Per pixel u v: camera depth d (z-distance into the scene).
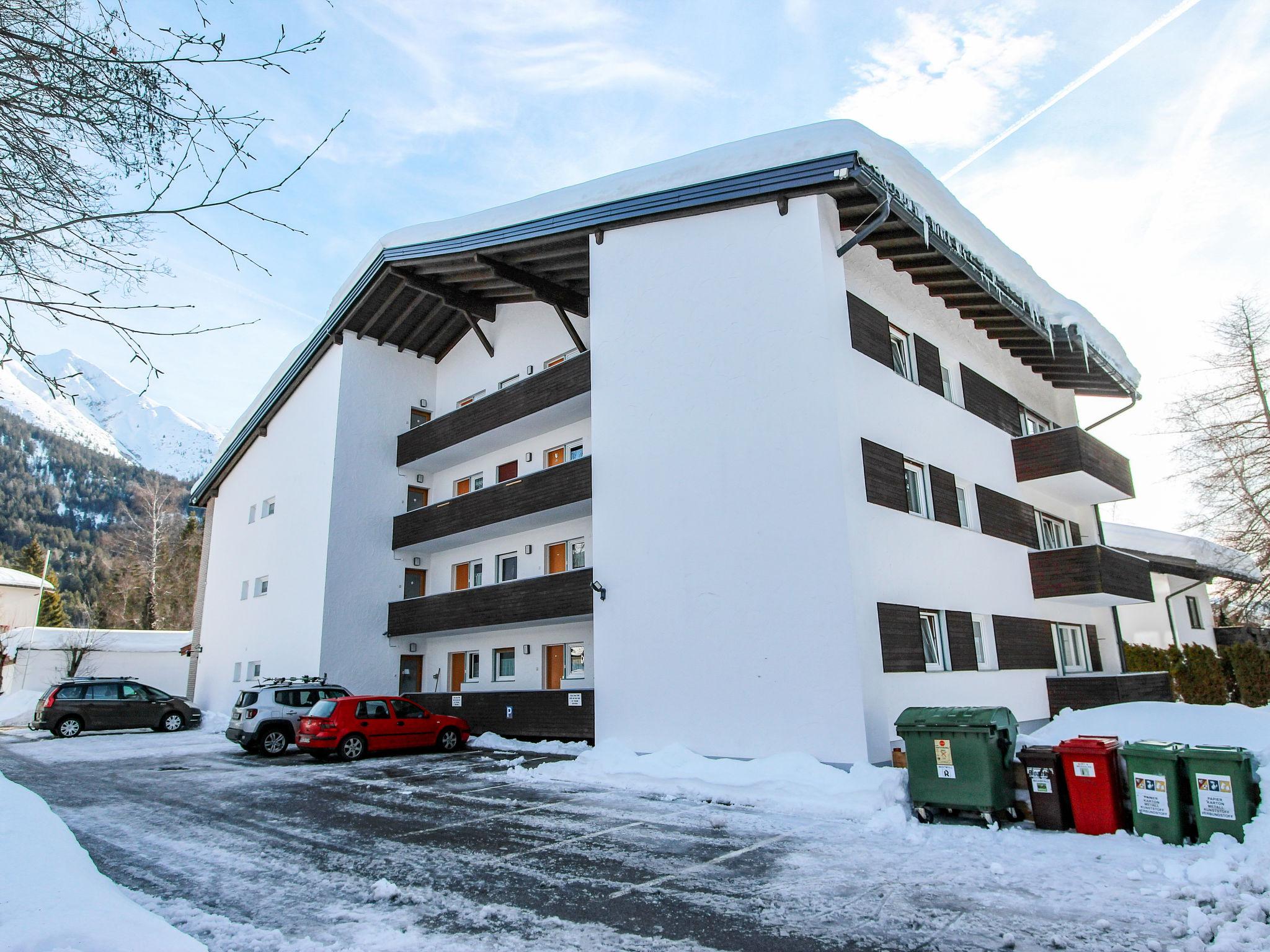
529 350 21.77
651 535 13.95
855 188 12.70
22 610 53.12
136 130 4.14
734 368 13.44
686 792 10.91
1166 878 6.32
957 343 17.16
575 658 18.55
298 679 19.73
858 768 10.23
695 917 5.66
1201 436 24.89
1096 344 18.03
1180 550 27.86
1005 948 4.98
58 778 13.28
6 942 3.82
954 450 15.74
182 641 36.28
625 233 15.68
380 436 23.70
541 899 6.14
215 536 31.27
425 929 5.45
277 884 6.60
